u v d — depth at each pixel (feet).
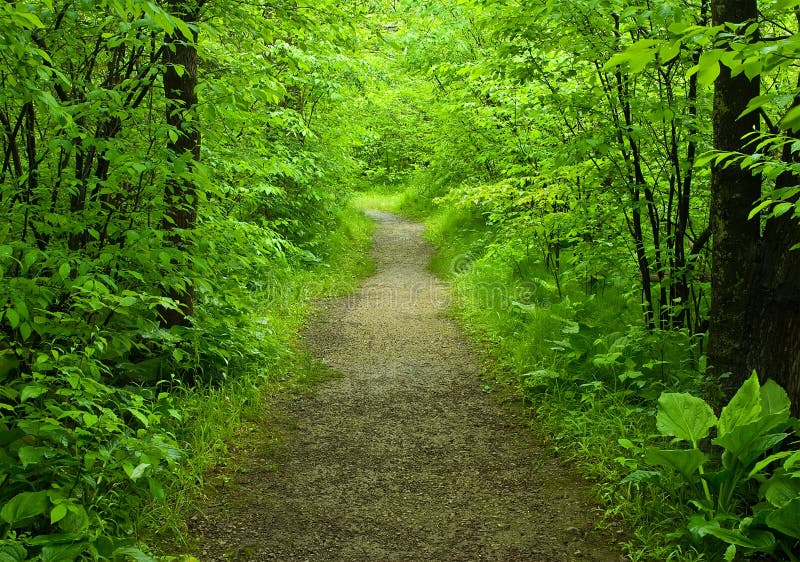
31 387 9.07
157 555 10.17
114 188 12.73
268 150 26.53
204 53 17.60
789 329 11.55
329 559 10.69
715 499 11.27
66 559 8.13
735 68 7.36
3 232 11.60
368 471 14.11
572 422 15.51
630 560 10.49
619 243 20.93
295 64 18.13
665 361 15.98
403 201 67.21
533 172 27.96
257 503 12.48
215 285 16.92
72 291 11.84
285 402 18.07
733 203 12.30
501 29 18.21
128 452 10.07
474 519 12.08
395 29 47.14
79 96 14.07
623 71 15.65
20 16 9.15
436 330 26.22
